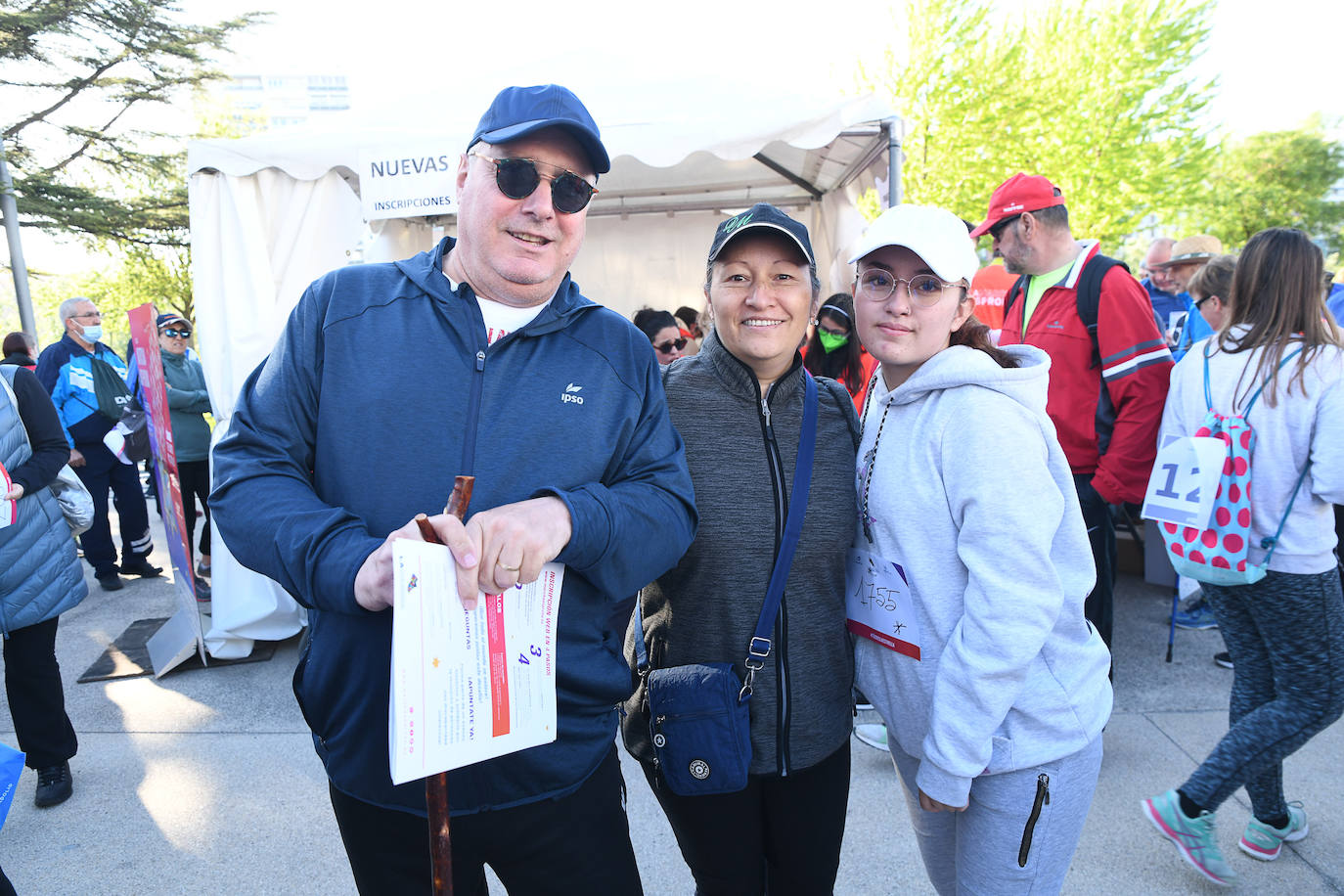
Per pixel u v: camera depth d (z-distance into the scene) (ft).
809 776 5.08
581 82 13.69
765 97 13.34
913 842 7.93
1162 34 52.21
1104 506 9.73
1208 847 6.94
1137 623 13.37
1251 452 6.90
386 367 3.88
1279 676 6.91
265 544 3.52
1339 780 8.64
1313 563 6.73
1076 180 53.21
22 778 9.38
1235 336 7.20
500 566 3.28
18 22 43.01
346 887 7.48
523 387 4.00
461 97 14.05
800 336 4.85
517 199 3.78
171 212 51.55
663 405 4.61
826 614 4.96
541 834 4.15
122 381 17.56
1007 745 4.44
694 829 4.94
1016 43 50.19
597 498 3.76
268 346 12.85
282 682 12.07
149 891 7.43
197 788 9.16
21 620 8.23
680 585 4.92
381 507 3.81
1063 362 9.70
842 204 18.80
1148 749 9.43
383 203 12.61
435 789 3.46
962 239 4.58
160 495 13.24
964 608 4.39
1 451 7.98
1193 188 56.29
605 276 22.47
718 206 21.58
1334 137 95.35
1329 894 6.93
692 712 4.58
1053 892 4.70
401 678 2.99
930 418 4.56
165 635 13.25
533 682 3.63
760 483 4.81
